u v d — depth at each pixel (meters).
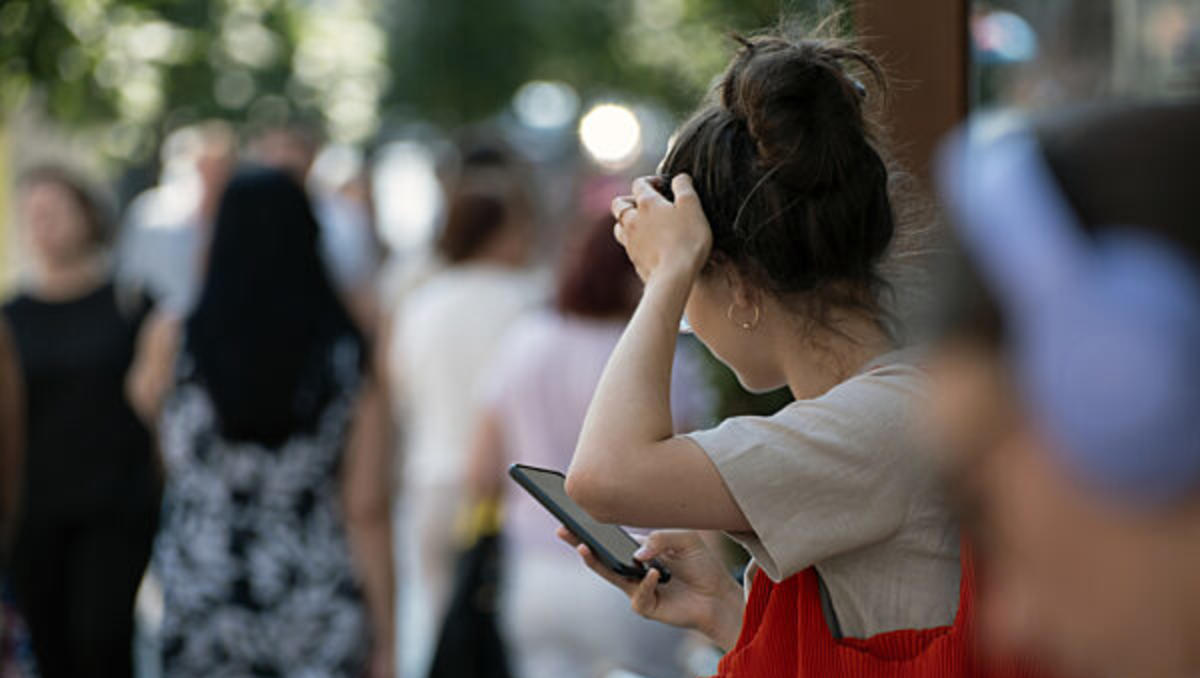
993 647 1.39
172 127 21.38
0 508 9.85
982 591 1.44
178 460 8.88
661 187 3.85
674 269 3.66
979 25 6.37
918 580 3.45
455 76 38.72
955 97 5.30
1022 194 1.28
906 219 3.72
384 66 35.78
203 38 16.69
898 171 3.80
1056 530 1.25
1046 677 1.34
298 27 25.09
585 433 3.61
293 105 25.33
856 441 3.47
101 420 10.59
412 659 13.34
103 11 12.93
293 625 8.84
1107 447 1.21
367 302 9.09
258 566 8.80
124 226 19.19
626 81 34.66
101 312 10.67
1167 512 1.20
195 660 8.88
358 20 30.81
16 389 9.97
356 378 8.84
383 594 8.97
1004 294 1.28
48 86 12.73
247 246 8.74
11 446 9.92
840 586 3.51
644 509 3.55
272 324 8.69
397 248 23.42
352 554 8.91
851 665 3.42
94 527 10.58
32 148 19.28
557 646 8.40
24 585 10.57
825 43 3.84
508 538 8.48
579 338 8.51
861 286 3.68
